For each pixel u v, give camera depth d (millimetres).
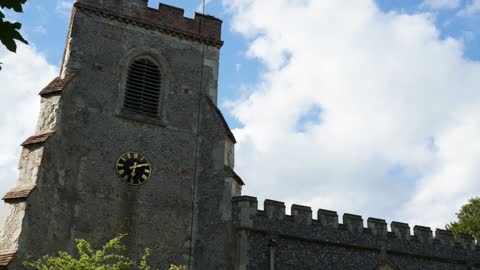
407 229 25438
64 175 22375
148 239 22734
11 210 20188
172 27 27516
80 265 17625
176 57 27125
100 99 24719
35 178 20906
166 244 22875
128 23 26828
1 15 6191
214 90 27062
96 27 26156
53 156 22016
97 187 22922
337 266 23250
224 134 24891
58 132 22594
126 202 23109
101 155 23578
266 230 22688
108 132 24156
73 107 23938
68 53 25172
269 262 22109
